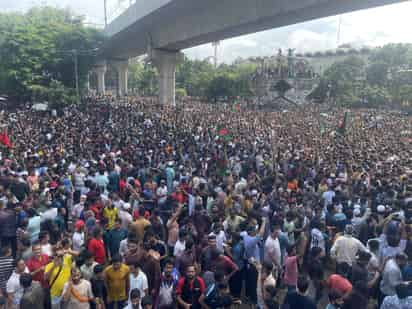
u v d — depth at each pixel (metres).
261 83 76.25
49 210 9.27
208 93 72.94
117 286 6.49
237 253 7.86
